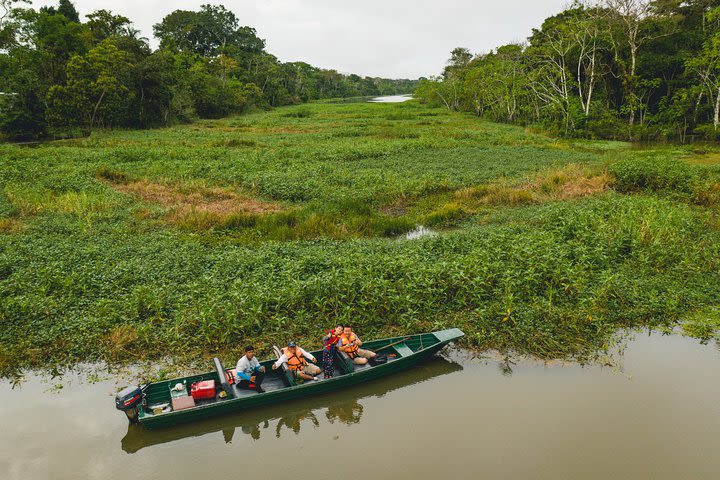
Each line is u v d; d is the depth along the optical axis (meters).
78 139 48.28
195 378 9.02
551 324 11.39
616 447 7.68
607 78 57.12
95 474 7.39
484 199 23.23
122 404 8.03
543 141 46.16
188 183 26.39
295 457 7.75
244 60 122.38
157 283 13.24
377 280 12.66
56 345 10.73
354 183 25.83
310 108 110.62
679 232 16.33
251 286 12.68
